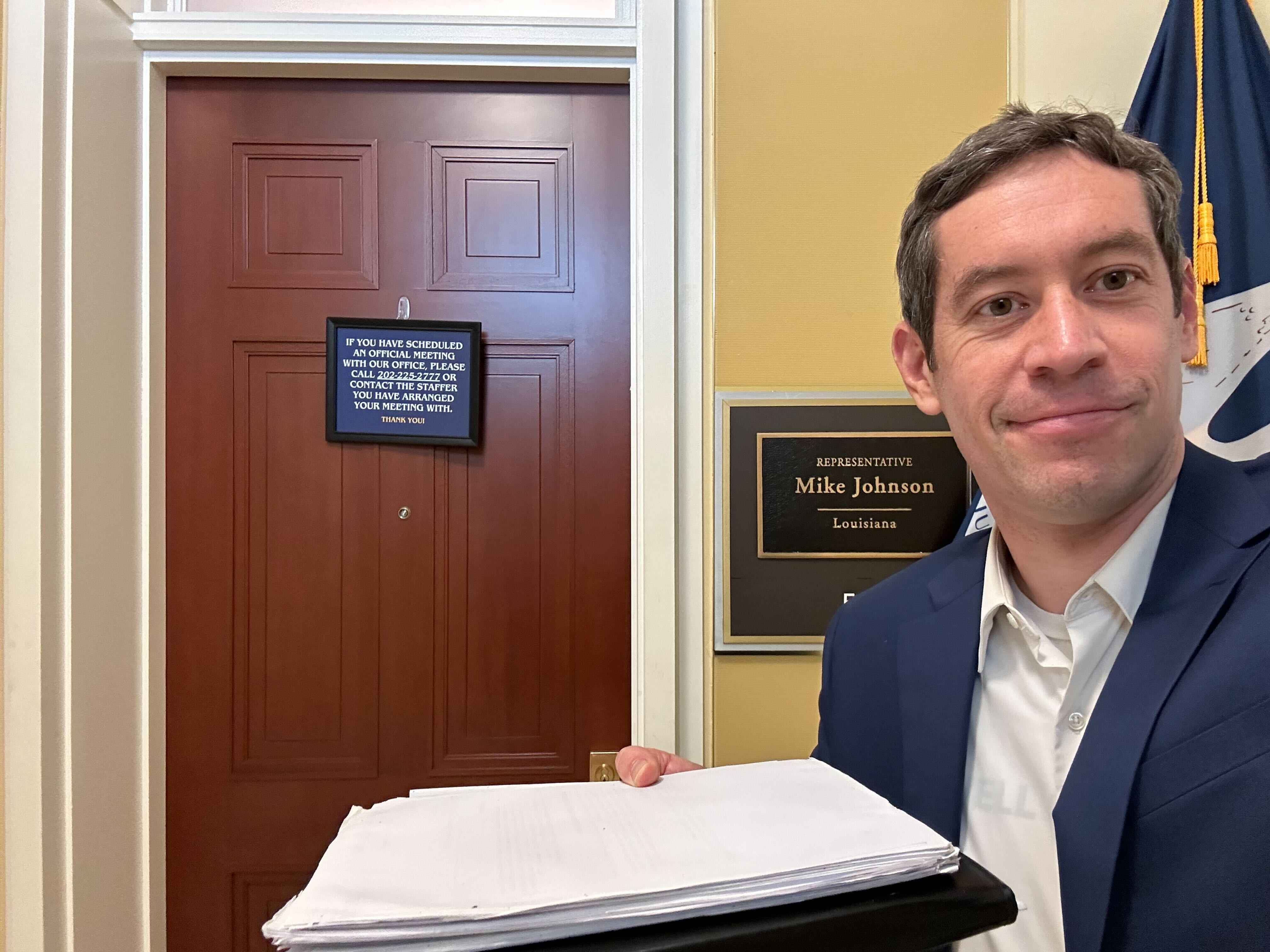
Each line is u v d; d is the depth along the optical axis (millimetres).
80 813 993
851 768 730
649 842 421
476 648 1162
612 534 1166
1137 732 487
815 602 1055
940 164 572
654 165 1046
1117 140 520
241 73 1136
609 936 351
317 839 1147
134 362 1102
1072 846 493
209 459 1153
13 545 954
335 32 1082
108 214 1045
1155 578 525
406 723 1156
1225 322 908
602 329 1169
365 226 1159
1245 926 434
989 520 938
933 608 692
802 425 1058
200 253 1152
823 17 1063
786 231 1063
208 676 1148
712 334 1063
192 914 1141
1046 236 494
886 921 368
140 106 1110
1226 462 554
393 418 1148
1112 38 1044
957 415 557
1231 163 920
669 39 1045
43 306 958
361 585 1160
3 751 953
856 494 1057
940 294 562
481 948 337
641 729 1054
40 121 952
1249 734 456
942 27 1063
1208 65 933
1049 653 579
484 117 1161
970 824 618
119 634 1068
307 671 1155
